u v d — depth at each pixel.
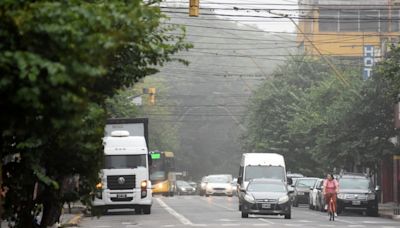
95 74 15.52
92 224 63.44
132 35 18.11
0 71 15.73
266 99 144.88
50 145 25.81
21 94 15.52
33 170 25.61
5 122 17.36
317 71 146.88
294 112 136.25
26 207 28.78
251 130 153.38
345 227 60.88
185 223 64.19
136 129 83.69
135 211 81.19
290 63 149.50
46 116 16.78
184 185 185.25
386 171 114.56
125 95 99.06
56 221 33.12
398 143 106.19
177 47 24.27
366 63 112.69
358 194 84.38
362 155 102.44
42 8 15.57
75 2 16.38
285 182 80.38
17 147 22.89
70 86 15.84
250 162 87.81
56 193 29.81
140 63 24.19
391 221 72.06
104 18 15.94
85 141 26.16
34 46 15.94
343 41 160.62
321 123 106.12
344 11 162.75
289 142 137.75
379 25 162.75
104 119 25.17
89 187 30.64
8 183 26.38
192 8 45.06
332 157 105.25
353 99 102.19
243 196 73.62
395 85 69.38
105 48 15.70
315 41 154.00
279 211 72.44
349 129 102.88
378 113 102.06
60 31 15.43
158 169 140.38
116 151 76.62
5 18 16.02
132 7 17.77
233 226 60.22
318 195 93.69
